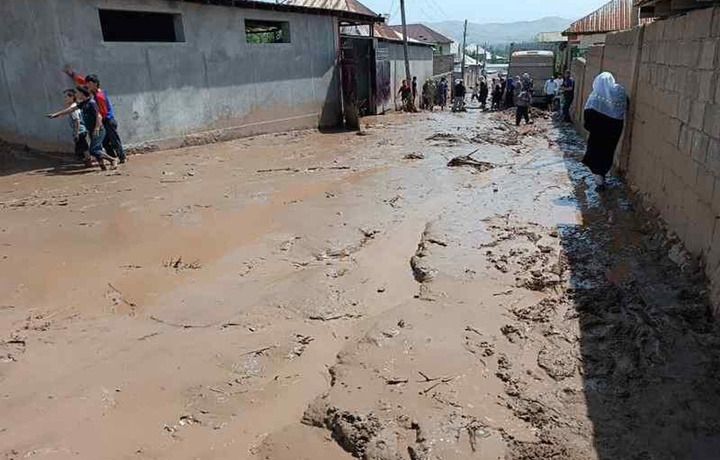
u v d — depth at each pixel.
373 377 3.58
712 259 4.41
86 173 9.96
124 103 11.59
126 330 4.32
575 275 5.08
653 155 6.64
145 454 2.96
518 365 3.65
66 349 4.04
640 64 7.59
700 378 3.37
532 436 2.97
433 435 2.98
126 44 11.46
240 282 5.18
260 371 3.73
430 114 22.23
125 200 8.09
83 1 10.57
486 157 11.42
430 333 4.12
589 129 7.95
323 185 8.97
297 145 13.60
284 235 6.46
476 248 5.87
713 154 4.52
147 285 5.16
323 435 3.11
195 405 3.37
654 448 2.83
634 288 4.70
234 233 6.57
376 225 6.79
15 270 5.49
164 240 6.35
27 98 10.56
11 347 4.06
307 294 4.84
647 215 6.55
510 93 24.34
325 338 4.17
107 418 3.26
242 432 3.14
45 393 3.51
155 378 3.66
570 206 7.46
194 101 13.16
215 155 12.06
